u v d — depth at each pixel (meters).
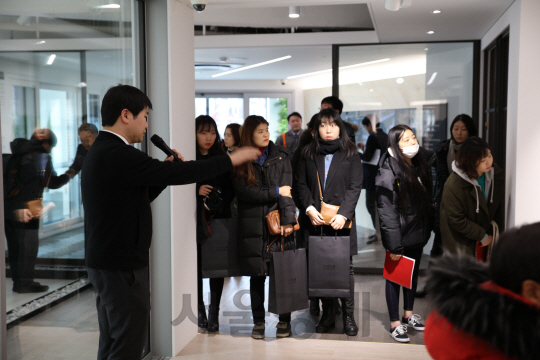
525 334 0.98
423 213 3.57
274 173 3.53
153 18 3.25
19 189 2.15
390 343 3.55
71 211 2.54
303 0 3.76
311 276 3.54
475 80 5.50
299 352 3.40
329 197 3.61
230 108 12.52
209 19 6.48
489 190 3.66
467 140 3.50
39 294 2.31
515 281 1.01
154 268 3.34
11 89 2.09
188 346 3.52
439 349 1.09
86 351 2.71
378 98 5.72
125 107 2.16
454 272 1.11
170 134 3.27
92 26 2.70
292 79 11.95
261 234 3.52
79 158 2.60
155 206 3.31
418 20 4.60
